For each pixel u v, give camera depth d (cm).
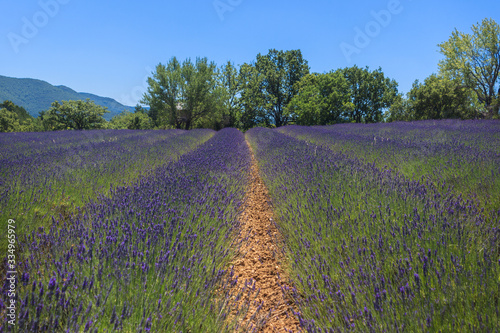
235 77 5691
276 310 248
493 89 3494
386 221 297
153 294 205
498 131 949
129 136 1644
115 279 202
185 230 319
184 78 4191
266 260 340
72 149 890
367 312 187
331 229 320
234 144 1273
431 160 572
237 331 213
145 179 520
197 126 5072
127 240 255
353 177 455
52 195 420
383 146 830
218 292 258
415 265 221
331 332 194
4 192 351
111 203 357
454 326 167
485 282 186
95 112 5666
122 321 172
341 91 5119
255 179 778
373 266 234
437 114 3912
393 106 4862
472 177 450
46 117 5541
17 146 1122
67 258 219
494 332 150
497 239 238
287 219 400
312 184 477
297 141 1151
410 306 183
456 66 3538
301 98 5025
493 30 3288
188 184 469
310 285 246
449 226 264
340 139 1155
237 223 401
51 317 152
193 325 202
